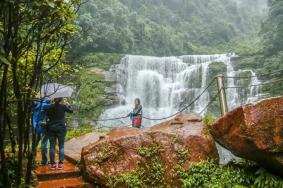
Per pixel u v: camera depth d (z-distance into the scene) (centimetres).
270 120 613
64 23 525
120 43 3225
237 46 4691
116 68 2594
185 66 2864
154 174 701
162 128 849
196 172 704
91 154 722
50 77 628
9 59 491
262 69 2552
